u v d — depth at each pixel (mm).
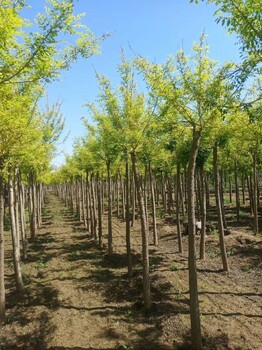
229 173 26203
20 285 10031
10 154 7699
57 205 40875
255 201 15578
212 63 6086
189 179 6629
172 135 7992
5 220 24422
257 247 12984
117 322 7820
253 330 7070
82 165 17094
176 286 9797
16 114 7031
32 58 5066
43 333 7395
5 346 6922
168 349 6574
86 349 6684
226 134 9914
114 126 9055
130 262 11227
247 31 4727
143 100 8562
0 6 4625
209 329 7152
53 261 13758
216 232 16062
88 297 9547
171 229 18234
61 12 4836
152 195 15688
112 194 34094
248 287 9586
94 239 18109
